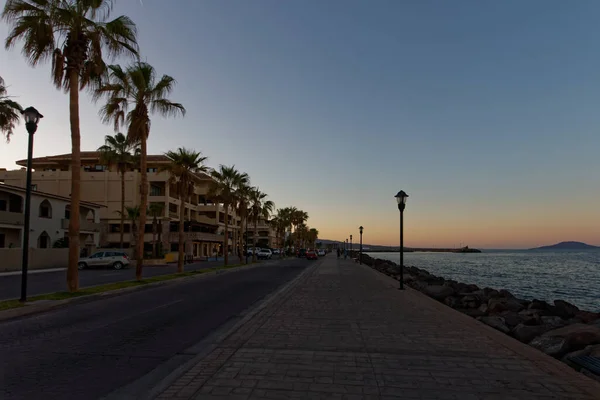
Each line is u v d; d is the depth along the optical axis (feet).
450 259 394.73
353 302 41.98
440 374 17.98
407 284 67.97
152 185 195.00
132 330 29.37
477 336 25.63
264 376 17.60
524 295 96.12
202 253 228.84
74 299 44.21
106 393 16.47
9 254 97.55
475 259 394.11
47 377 18.48
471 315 39.93
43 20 46.09
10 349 23.68
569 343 23.17
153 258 143.84
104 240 187.73
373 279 73.56
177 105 70.28
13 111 77.71
